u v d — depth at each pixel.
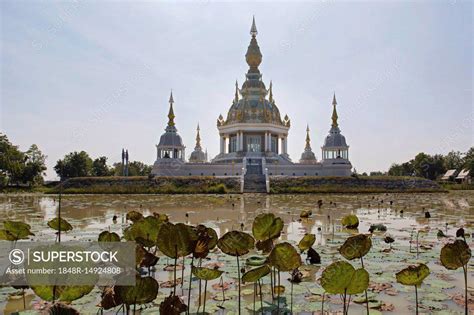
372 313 7.83
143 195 51.81
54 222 10.54
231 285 9.84
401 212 25.19
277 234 8.93
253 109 82.31
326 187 59.06
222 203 36.31
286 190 55.69
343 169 72.88
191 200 40.97
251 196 48.78
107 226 20.39
